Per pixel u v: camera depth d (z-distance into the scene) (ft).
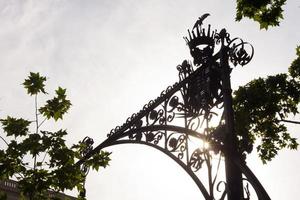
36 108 22.59
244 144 15.37
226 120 15.76
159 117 19.53
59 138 21.80
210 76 17.06
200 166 16.48
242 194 14.40
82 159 23.13
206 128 16.70
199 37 17.80
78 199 22.67
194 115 17.67
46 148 21.65
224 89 16.31
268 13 22.93
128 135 20.95
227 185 14.71
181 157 17.62
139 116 20.70
